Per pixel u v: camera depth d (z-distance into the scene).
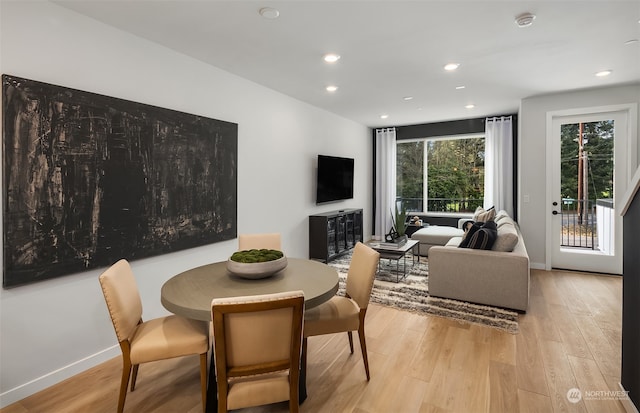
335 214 5.27
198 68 3.21
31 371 2.10
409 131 6.83
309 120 5.02
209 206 3.31
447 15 2.38
